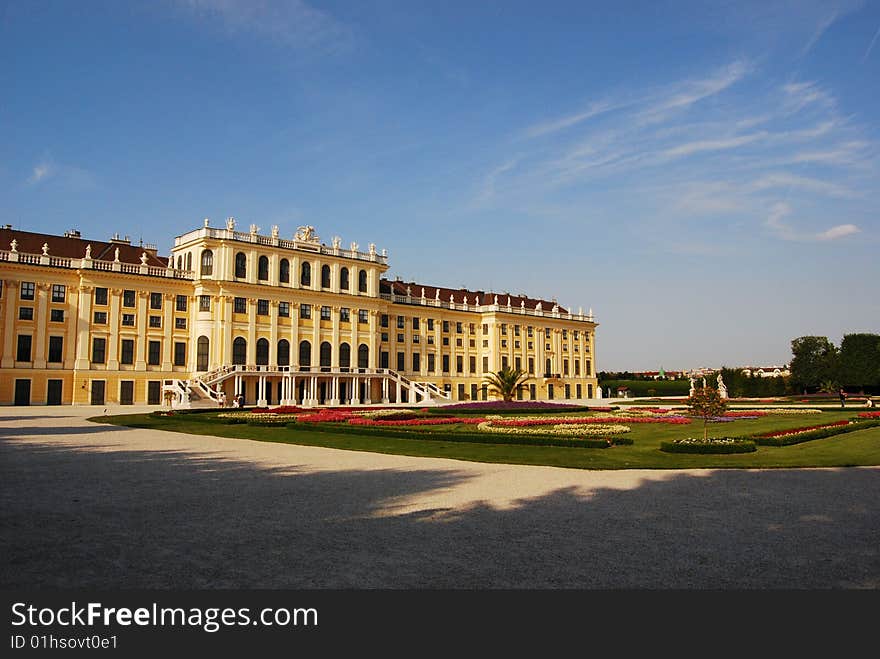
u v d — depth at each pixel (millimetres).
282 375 78688
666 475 18188
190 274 77625
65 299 70125
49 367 68500
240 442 28234
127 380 72562
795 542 10789
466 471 19016
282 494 15156
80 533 11352
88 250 71750
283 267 83062
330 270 87812
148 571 9312
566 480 17266
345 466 20188
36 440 28469
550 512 13102
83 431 33719
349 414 45688
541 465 20344
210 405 67438
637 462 20766
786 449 24688
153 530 11586
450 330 104688
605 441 25375
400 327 98438
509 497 14758
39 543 10688
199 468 19609
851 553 10156
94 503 13992
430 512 13102
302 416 43438
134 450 24656
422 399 92000
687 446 23234
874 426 36250
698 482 16938
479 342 108562
